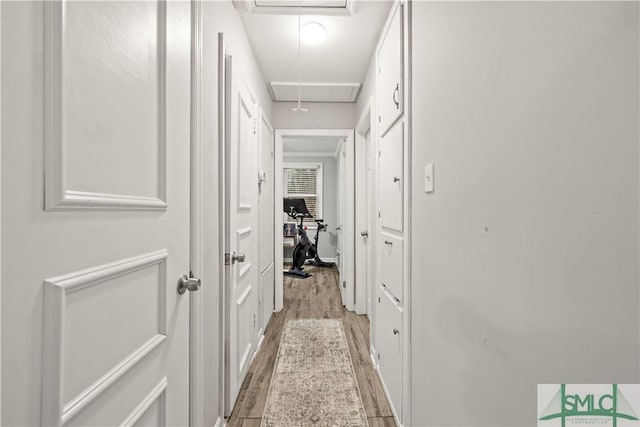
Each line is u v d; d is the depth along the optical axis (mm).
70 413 542
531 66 659
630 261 452
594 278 513
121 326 702
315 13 1968
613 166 475
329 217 6906
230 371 1711
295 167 6953
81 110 577
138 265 752
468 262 939
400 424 1624
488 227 830
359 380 2119
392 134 1781
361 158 3352
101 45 638
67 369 544
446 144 1094
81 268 578
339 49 2410
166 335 897
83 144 582
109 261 655
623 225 461
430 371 1242
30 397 482
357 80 2947
